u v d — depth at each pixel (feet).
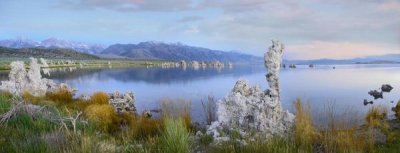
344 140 30.76
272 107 40.45
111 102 65.05
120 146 29.99
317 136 34.65
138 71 354.54
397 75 234.58
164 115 41.65
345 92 119.03
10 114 36.40
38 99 59.16
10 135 30.86
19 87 76.13
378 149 33.19
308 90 126.93
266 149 28.53
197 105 81.66
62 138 27.94
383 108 70.64
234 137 33.60
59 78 212.84
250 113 41.70
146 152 26.32
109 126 44.65
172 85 165.17
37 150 25.08
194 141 33.96
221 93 123.54
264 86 145.79
